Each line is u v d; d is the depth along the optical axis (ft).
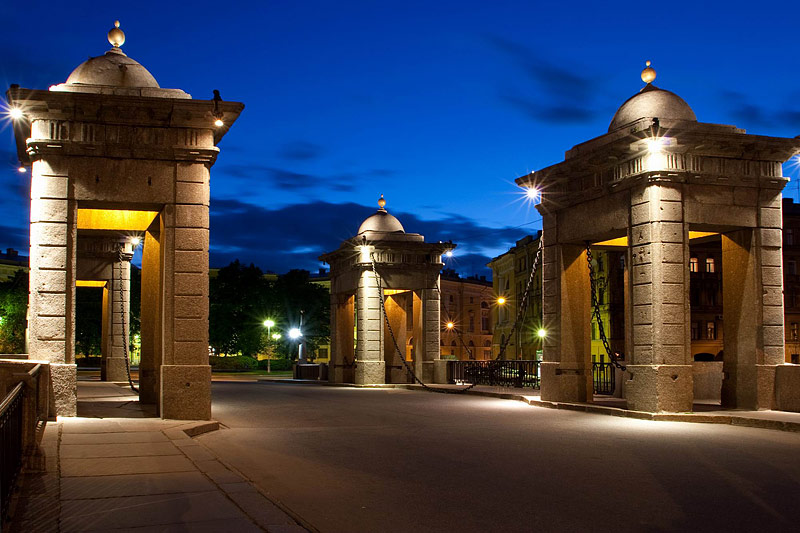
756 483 31.96
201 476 29.78
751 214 64.18
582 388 72.28
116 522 22.63
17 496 24.36
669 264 60.85
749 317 64.03
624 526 24.82
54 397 49.08
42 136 51.01
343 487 30.66
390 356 121.49
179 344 51.67
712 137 61.21
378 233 116.67
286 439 45.32
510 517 25.84
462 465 36.11
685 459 38.22
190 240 52.65
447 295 315.17
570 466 35.96
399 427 52.42
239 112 53.16
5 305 189.67
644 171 61.41
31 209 51.26
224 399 80.79
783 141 63.21
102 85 53.42
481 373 111.55
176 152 52.70
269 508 24.76
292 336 223.92
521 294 269.03
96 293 206.18
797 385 60.59
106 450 35.55
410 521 25.18
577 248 74.43
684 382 59.98
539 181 74.33
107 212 63.05
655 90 67.46
